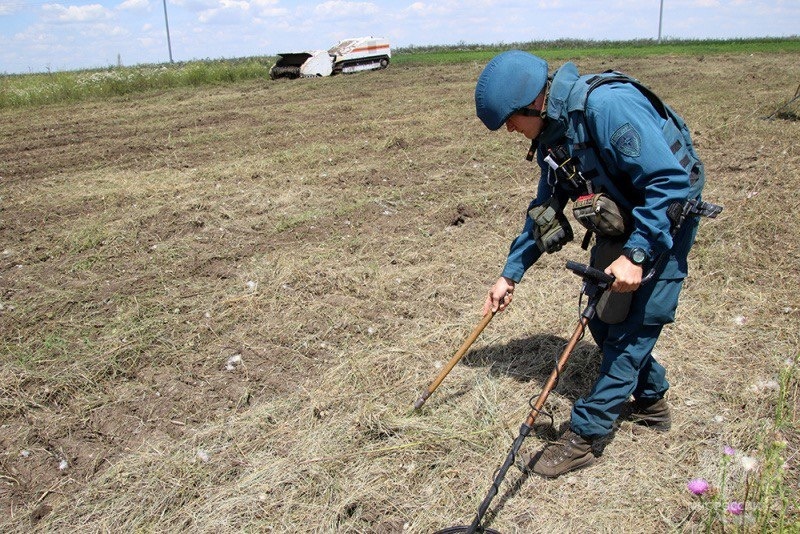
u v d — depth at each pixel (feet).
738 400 11.21
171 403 11.75
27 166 28.43
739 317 13.74
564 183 9.18
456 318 14.30
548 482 9.67
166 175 26.04
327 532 8.87
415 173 25.52
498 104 8.68
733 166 25.13
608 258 9.18
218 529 8.97
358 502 9.34
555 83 8.66
